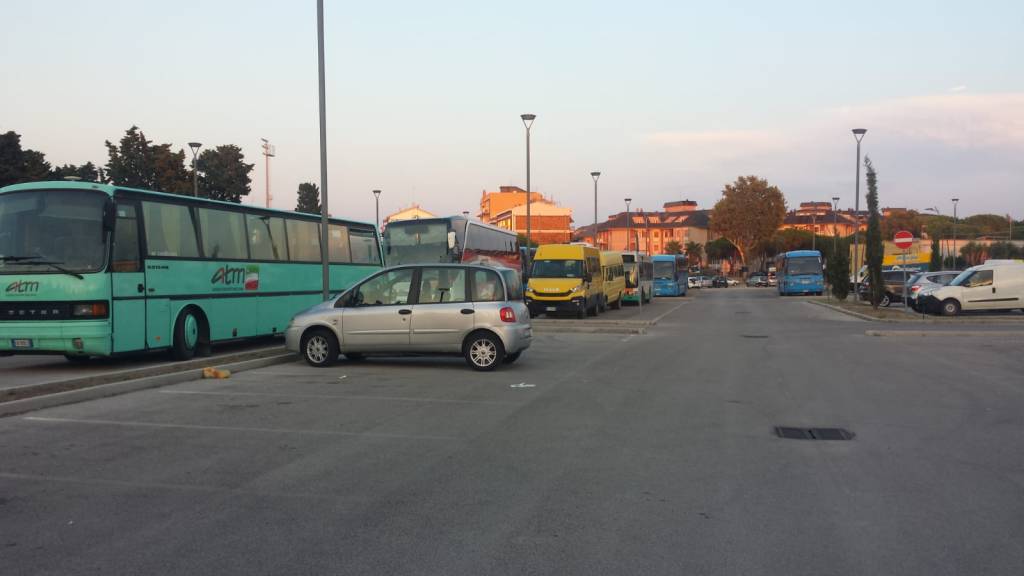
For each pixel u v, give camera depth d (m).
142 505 5.88
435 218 29.45
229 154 48.19
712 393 11.51
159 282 14.18
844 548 4.98
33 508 5.79
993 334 21.84
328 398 10.95
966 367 14.67
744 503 5.96
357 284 14.52
